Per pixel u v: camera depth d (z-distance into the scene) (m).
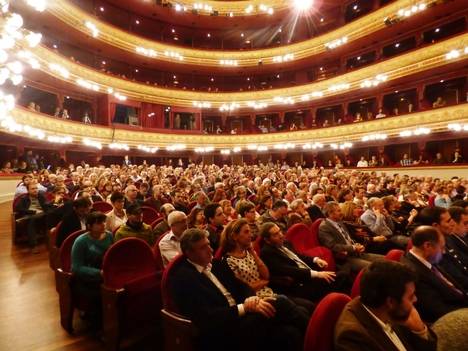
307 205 6.64
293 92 22.42
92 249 3.43
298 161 23.20
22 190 7.83
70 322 3.24
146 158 22.30
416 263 2.71
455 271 3.14
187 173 13.22
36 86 16.14
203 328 2.19
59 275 3.40
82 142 17.42
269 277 3.26
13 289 4.33
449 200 7.64
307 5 21.38
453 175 14.66
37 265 5.36
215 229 4.23
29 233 6.28
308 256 3.68
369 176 12.84
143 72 23.61
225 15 22.83
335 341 1.61
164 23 23.44
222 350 2.30
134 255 3.18
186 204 6.75
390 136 17.19
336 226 4.34
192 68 23.75
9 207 11.23
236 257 3.03
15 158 14.88
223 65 23.62
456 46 14.38
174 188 9.06
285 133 22.52
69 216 4.41
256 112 24.47
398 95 19.19
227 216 5.27
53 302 3.94
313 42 21.52
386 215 5.31
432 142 16.97
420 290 2.62
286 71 24.72
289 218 4.93
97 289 3.16
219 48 25.53
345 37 19.69
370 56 20.27
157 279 3.14
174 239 3.52
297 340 2.25
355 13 21.16
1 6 4.70
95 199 6.89
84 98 19.14
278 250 3.40
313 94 21.39
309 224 5.34
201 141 23.47
